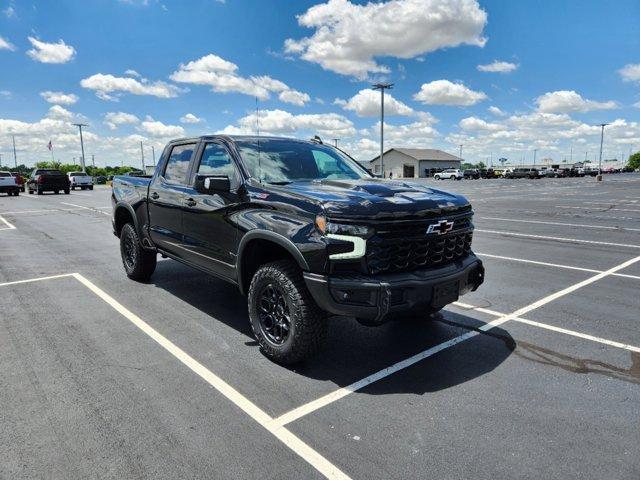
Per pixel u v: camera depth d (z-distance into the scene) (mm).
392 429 2994
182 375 3732
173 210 5367
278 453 2734
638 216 15523
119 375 3725
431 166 97188
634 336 4629
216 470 2578
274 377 3715
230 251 4395
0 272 7355
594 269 7547
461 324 4980
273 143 4898
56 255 8852
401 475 2547
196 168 5121
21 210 18906
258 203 4039
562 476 2539
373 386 3580
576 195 27344
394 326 4922
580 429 3000
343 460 2672
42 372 3770
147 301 5738
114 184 7082
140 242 6348
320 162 4965
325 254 3414
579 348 4340
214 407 3244
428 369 3889
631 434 2943
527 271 7410
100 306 5539
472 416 3156
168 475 2535
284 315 3846
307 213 3584
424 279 3604
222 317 5152
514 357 4141
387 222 3453
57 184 32031
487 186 41625
